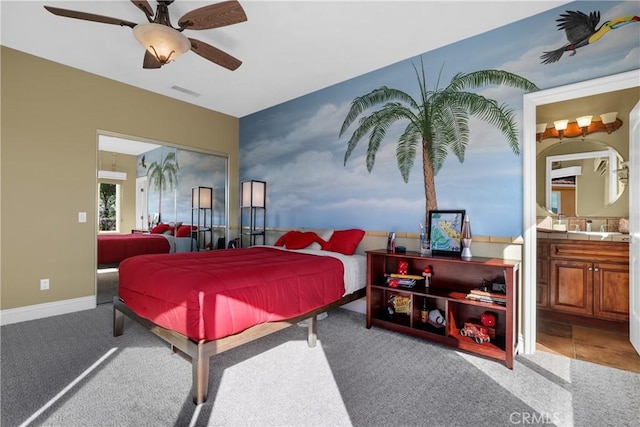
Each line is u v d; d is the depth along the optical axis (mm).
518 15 2586
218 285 1920
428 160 3133
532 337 2504
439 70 3086
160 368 2172
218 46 3053
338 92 3900
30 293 3197
